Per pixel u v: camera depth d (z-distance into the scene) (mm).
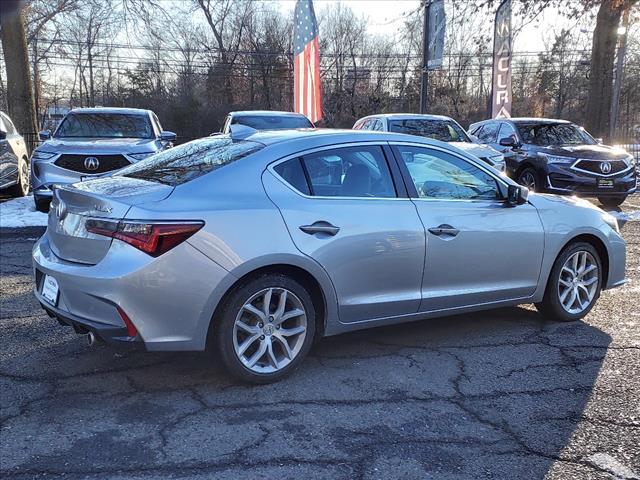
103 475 2943
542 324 5305
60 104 51625
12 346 4598
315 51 19656
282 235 3859
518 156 12547
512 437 3369
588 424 3520
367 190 4332
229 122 12891
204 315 3668
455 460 3133
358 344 4777
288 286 3951
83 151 9797
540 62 45125
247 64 46469
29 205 11383
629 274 7070
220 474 2971
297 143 4195
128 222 3541
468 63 44250
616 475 3006
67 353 4477
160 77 47062
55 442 3236
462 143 11508
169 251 3545
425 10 16922
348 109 45344
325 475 2979
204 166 4074
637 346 4770
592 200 13727
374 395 3873
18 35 14227
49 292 3953
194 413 3590
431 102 46344
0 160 11531
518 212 4926
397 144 4562
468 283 4711
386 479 2953
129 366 4258
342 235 4078
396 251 4297
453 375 4195
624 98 36438
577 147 12109
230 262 3684
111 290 3508
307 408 3680
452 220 4566
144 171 4336
